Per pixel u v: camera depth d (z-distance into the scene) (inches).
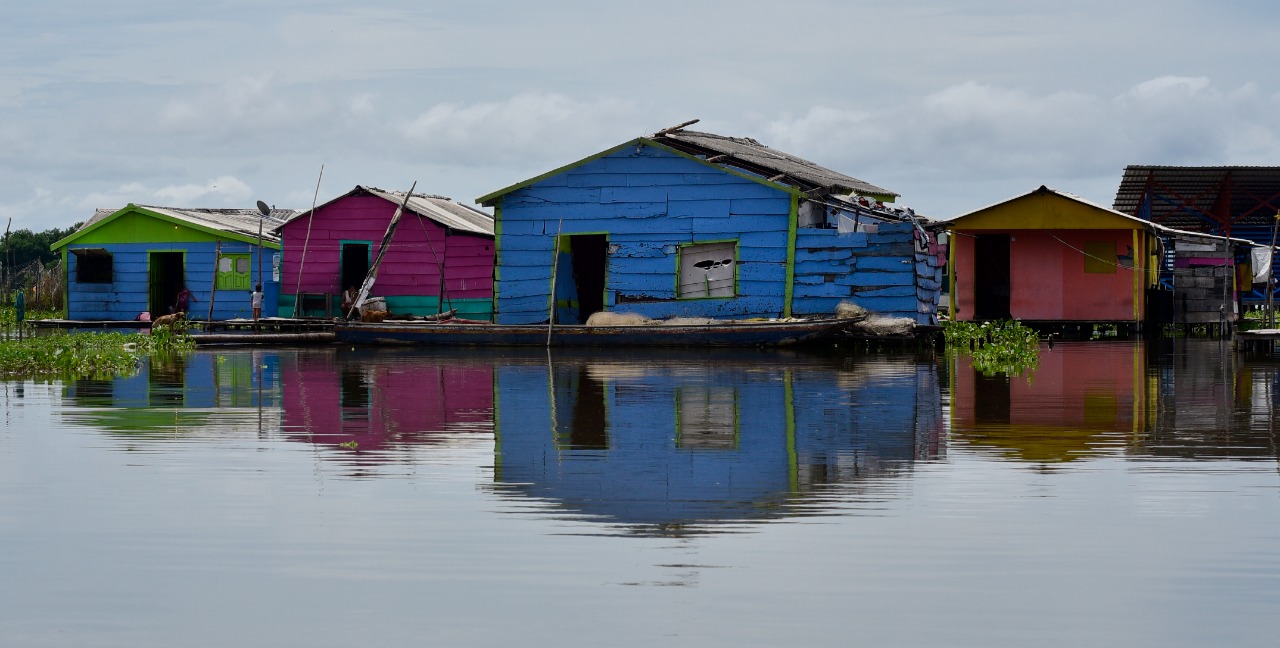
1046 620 258.8
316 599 273.1
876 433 483.2
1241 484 376.2
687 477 392.2
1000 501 354.9
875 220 1048.8
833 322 949.8
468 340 1017.5
